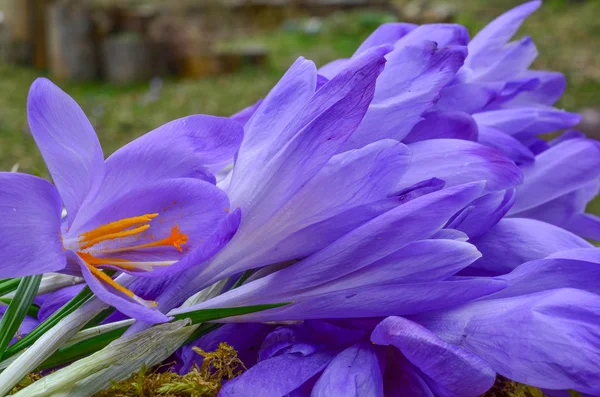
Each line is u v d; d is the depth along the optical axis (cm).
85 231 28
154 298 29
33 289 29
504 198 31
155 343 28
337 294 29
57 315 29
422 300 29
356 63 29
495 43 36
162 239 29
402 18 248
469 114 33
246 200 29
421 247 29
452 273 29
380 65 28
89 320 28
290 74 30
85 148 27
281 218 29
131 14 204
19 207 26
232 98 180
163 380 29
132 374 28
